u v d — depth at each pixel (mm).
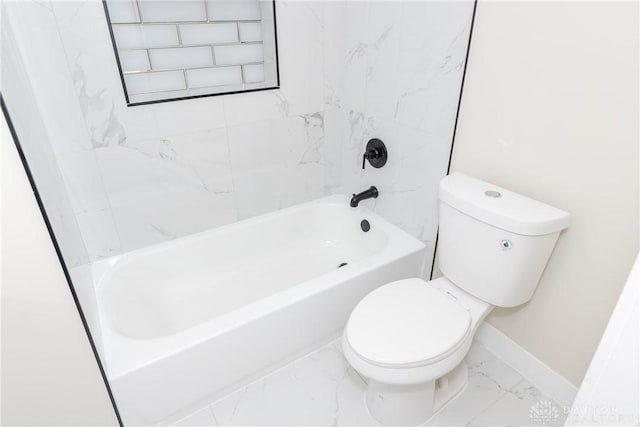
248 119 1793
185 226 1830
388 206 1949
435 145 1578
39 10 1222
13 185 760
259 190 1984
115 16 1363
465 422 1403
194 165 1732
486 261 1294
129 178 1596
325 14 1778
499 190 1324
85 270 1354
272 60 1740
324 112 2010
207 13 1540
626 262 1133
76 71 1345
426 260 1823
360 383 1557
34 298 874
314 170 2131
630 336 515
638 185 1046
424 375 1155
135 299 1649
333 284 1536
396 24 1572
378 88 1771
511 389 1525
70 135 1406
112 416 1160
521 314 1516
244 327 1348
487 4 1232
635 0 936
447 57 1407
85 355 1008
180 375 1278
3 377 922
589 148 1117
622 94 1015
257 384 1545
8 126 717
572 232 1239
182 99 1584
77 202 1512
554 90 1149
